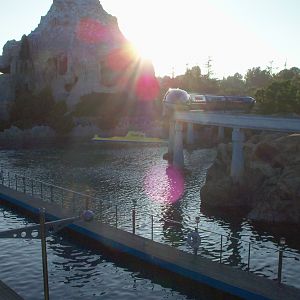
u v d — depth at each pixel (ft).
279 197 128.36
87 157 277.23
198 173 217.77
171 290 84.12
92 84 486.79
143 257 93.30
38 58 503.61
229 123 162.61
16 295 74.28
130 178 202.28
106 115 457.27
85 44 499.92
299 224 124.98
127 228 121.60
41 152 303.27
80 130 438.40
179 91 229.25
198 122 198.49
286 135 154.71
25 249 105.50
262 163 148.77
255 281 78.84
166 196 164.25
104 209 142.72
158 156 282.36
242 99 271.08
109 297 81.20
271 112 262.06
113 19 574.15
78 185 184.96
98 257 100.99
